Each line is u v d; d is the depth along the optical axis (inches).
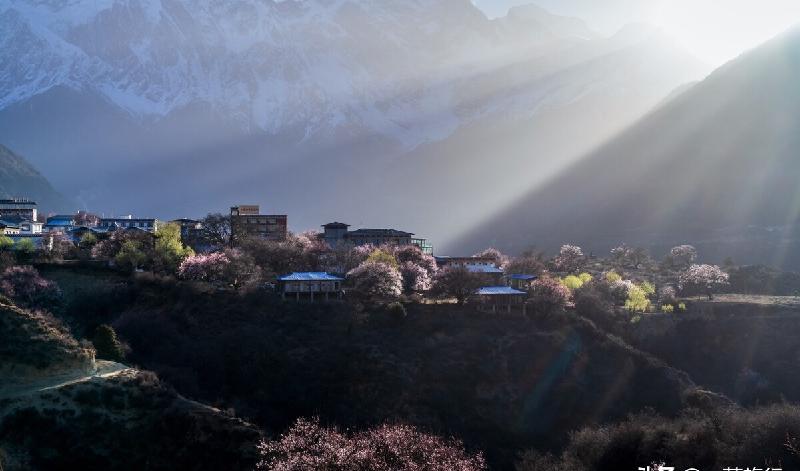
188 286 4448.8
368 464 1923.0
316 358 3784.5
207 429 2460.6
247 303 4372.5
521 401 3818.9
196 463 2354.8
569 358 4192.9
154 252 5137.8
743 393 4581.7
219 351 3686.0
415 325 4338.1
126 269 4761.3
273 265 5718.5
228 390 3412.9
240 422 2549.2
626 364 4256.9
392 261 5634.8
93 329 3816.4
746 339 5014.8
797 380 4670.3
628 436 2598.4
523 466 2940.5
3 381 2444.6
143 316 3991.1
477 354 4082.2
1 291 3762.3
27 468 2174.0
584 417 3786.9
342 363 3754.9
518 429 3622.0
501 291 4943.4
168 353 3636.8
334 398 3506.4
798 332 5059.1
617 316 5201.8
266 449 2257.6
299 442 2108.8
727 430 2600.9
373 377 3686.0
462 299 4849.9
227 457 2377.0
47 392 2429.9
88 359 2682.1
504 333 4357.8
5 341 2571.4
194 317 4124.0
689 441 2482.8
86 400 2450.8
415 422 3427.7
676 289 6638.8
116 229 7509.8
